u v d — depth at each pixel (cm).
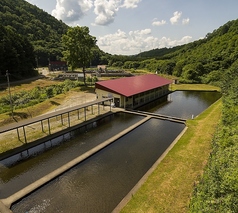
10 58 6178
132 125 2345
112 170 1430
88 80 5494
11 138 1919
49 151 1739
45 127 2241
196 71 6353
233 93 1841
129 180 1312
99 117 2634
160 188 1162
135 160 1572
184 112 3042
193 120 2481
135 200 1070
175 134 2114
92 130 2244
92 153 1641
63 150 1759
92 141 1947
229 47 7031
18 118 2533
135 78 4147
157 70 8838
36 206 1081
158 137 2036
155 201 1055
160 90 4309
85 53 4753
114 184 1271
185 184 1191
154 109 3234
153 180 1245
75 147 1817
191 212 786
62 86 4738
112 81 3531
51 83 5706
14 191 1220
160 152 1708
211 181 784
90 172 1405
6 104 3153
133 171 1418
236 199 609
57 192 1193
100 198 1141
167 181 1229
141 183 1222
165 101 3853
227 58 6538
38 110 2911
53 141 1945
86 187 1238
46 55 12206
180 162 1452
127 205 1034
